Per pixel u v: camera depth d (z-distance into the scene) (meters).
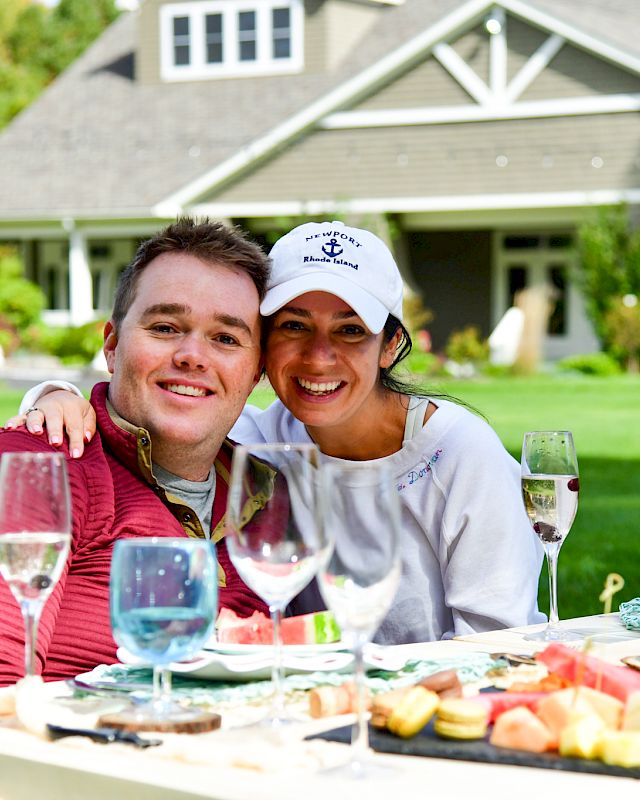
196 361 2.41
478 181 19.06
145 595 1.54
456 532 2.65
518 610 2.61
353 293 2.55
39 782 1.50
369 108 19.44
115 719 1.58
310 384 2.62
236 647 1.88
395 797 1.33
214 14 22.08
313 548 1.63
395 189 19.39
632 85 18.31
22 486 1.65
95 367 19.02
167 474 2.50
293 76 21.64
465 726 1.50
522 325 18.97
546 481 2.29
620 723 1.51
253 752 1.44
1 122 35.16
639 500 7.75
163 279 2.43
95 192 21.14
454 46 19.00
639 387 16.23
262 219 20.80
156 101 22.38
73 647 2.26
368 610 1.44
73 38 42.78
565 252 21.14
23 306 21.72
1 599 2.02
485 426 2.77
